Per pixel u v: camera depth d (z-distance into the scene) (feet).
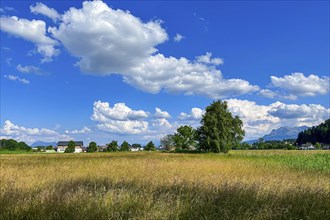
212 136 302.66
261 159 139.03
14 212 23.00
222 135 299.99
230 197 27.91
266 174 52.90
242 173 54.24
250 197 27.71
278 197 27.73
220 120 303.89
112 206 24.08
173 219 22.21
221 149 300.40
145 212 22.39
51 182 38.19
